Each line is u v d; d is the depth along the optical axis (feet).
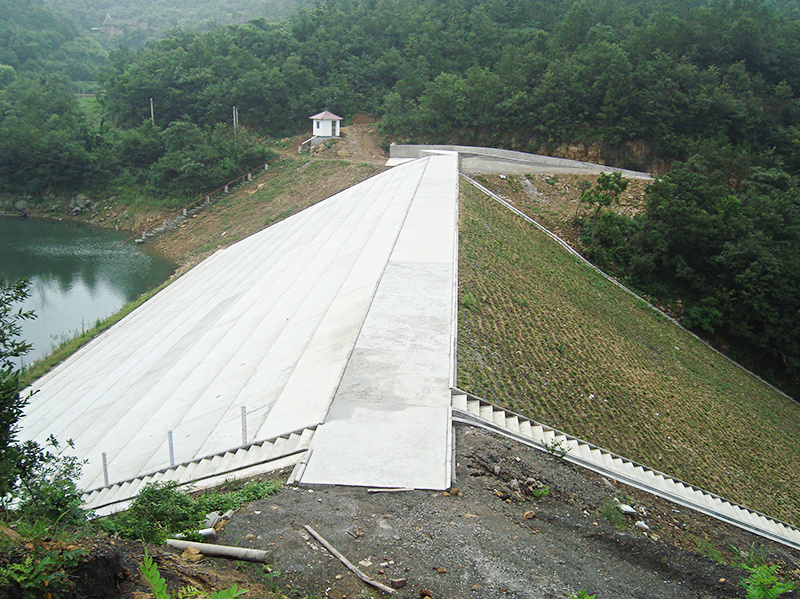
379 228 115.03
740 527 61.77
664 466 70.95
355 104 242.99
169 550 32.63
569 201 158.92
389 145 220.02
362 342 66.90
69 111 255.70
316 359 67.51
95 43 444.14
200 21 546.26
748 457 86.12
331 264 106.22
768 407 112.37
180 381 82.94
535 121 210.38
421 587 31.71
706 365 119.03
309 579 31.48
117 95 257.55
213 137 209.26
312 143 219.00
